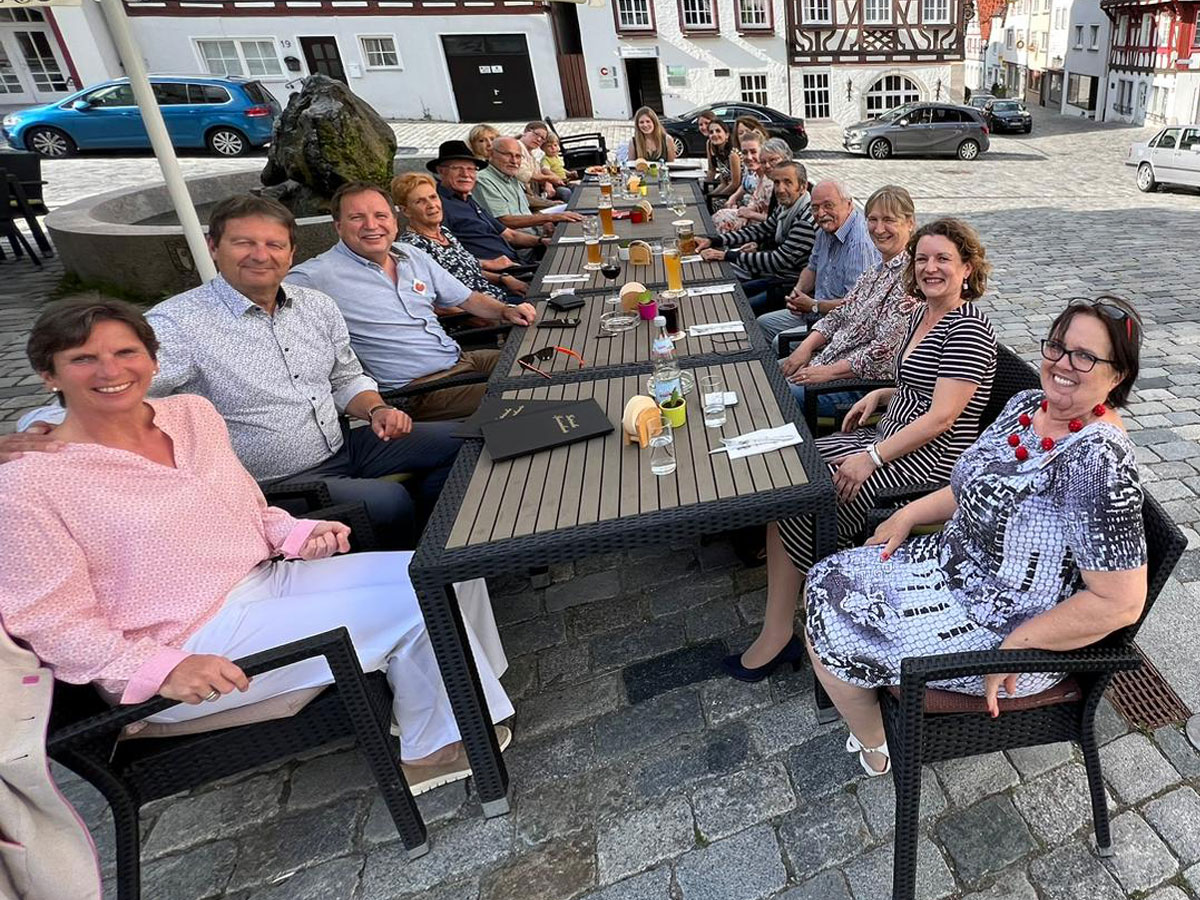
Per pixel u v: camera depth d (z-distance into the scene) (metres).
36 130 13.89
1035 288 6.43
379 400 2.88
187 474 1.83
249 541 1.99
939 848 1.79
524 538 1.73
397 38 18.81
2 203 7.64
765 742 2.13
